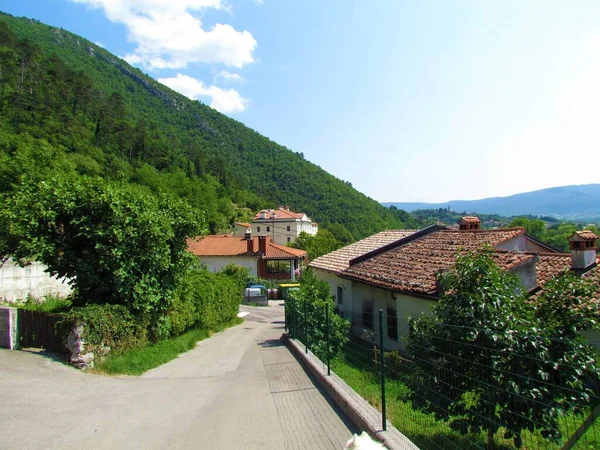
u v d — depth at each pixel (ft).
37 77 319.88
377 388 29.45
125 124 366.63
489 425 17.16
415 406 21.11
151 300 39.11
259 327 71.92
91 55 618.03
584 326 18.24
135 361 34.32
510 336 16.56
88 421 20.35
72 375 28.89
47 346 33.65
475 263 20.17
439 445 18.78
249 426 19.98
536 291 39.19
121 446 17.42
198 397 25.49
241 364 36.96
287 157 557.74
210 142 550.36
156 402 24.18
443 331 19.48
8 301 55.42
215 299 64.18
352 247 82.17
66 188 36.32
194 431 19.29
